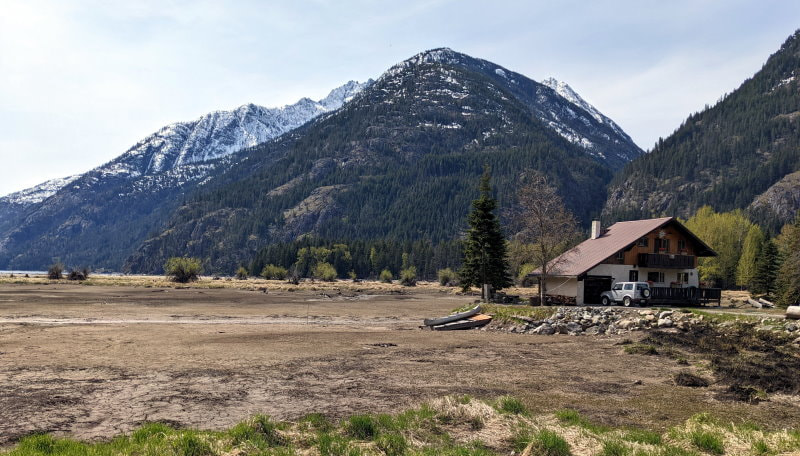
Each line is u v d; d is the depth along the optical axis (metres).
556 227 48.19
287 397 13.76
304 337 26.52
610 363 19.77
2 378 15.14
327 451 9.14
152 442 9.13
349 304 55.19
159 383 14.99
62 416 11.38
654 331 27.53
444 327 32.06
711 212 106.50
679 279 53.12
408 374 17.19
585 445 9.71
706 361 19.83
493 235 56.91
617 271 50.19
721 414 12.73
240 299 59.38
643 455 9.01
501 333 30.08
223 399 13.35
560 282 51.69
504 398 12.95
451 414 11.66
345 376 16.69
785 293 48.31
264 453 8.79
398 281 147.00
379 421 11.16
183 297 59.72
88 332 26.66
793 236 60.97
